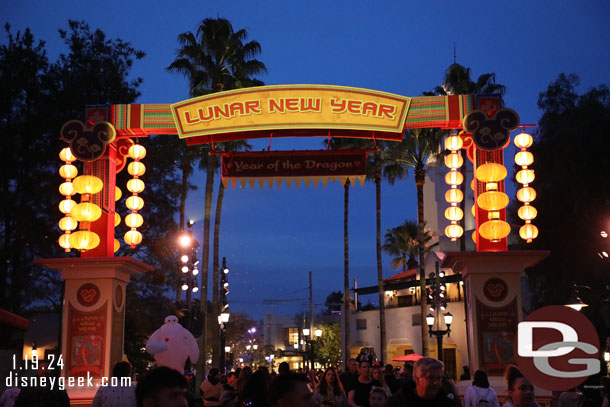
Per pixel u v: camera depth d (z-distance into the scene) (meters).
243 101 15.12
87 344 14.36
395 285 55.78
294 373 4.20
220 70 35.31
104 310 14.48
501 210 15.00
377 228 44.06
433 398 5.74
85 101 31.55
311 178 15.29
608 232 25.48
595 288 29.33
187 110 15.26
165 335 11.76
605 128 30.34
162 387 3.32
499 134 14.94
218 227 38.41
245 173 15.38
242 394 7.04
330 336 64.12
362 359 11.09
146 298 33.47
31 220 29.22
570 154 30.41
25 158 29.89
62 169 15.39
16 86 30.20
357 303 60.81
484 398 9.96
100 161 15.37
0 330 18.66
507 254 14.34
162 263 33.19
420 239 39.84
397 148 40.75
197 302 41.19
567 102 32.75
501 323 14.33
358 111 15.11
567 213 30.92
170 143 34.09
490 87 39.84
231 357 48.88
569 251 30.97
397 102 15.21
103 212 15.20
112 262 14.53
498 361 14.19
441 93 40.53
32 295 29.66
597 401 15.62
